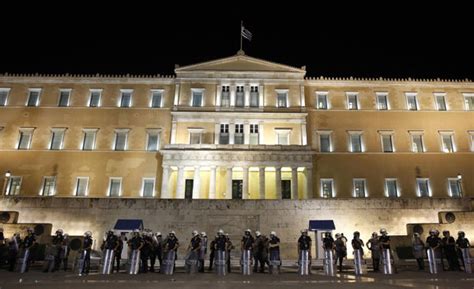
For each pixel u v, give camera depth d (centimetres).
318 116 6228
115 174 5856
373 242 2594
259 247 2509
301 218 3872
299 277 2120
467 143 6109
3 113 6103
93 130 6047
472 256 2752
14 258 2455
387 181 5916
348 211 3938
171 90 6338
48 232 3459
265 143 6044
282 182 6028
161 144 6034
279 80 6309
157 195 5741
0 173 5784
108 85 6331
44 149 5928
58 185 5762
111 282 1839
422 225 3584
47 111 6141
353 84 6397
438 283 1800
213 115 6084
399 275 2220
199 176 5662
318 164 5959
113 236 2444
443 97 6384
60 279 1973
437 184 5891
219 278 2059
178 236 3800
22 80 6278
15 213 3734
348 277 2114
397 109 6259
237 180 5994
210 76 6316
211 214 3859
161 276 2173
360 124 6191
